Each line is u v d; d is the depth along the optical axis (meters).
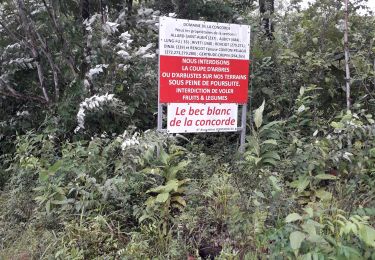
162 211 3.86
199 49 4.83
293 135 4.87
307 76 5.86
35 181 4.65
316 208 3.51
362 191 4.09
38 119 6.05
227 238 3.55
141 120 5.71
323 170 4.34
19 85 6.22
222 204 3.87
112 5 6.11
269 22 7.68
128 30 6.03
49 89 6.30
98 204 3.98
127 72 5.43
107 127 5.38
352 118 4.73
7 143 5.86
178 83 4.77
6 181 5.32
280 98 5.76
